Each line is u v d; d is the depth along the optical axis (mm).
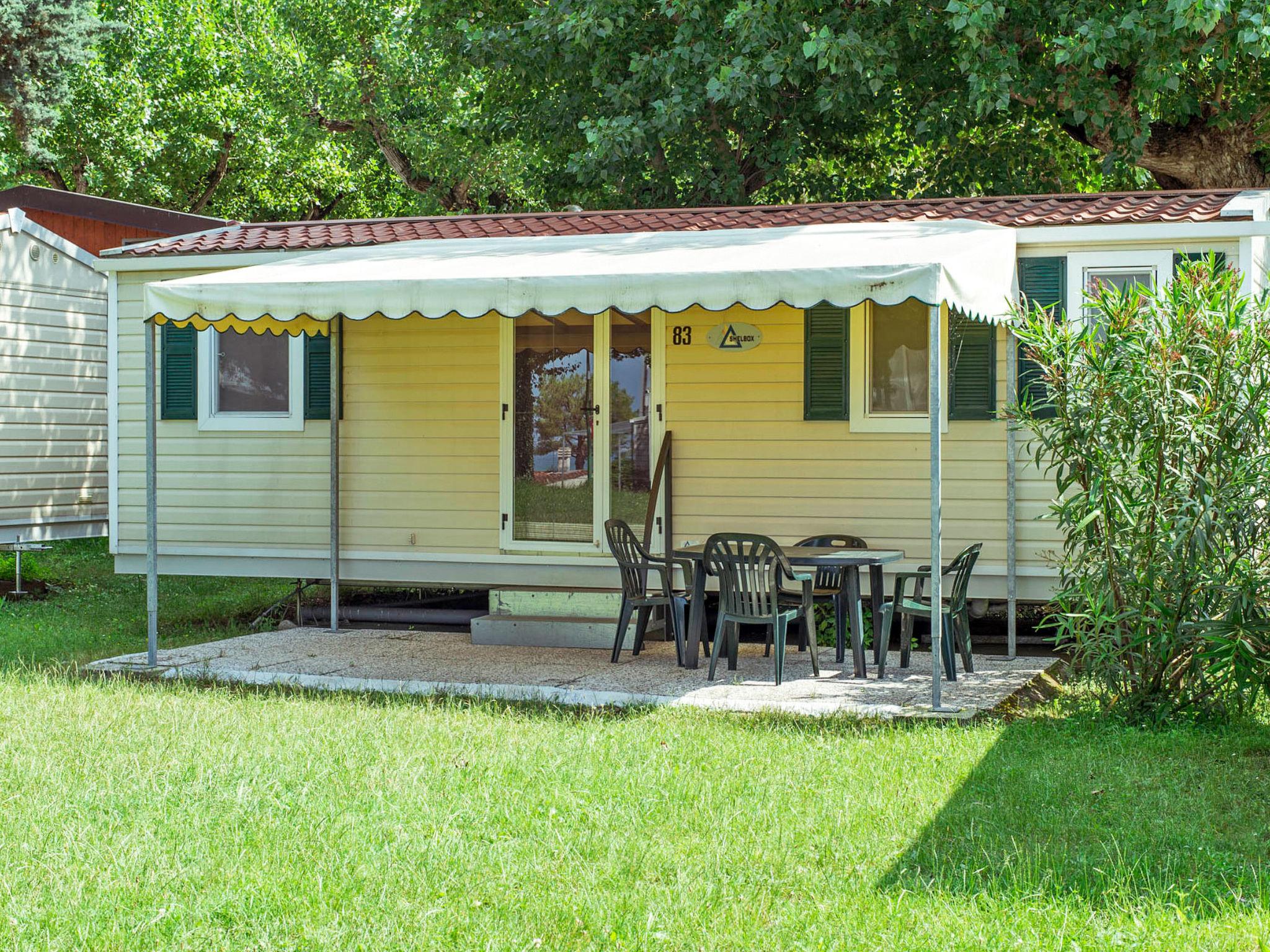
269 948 3881
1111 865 4547
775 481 10156
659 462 10148
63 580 14641
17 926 4012
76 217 18109
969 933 3918
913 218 10211
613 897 4289
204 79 31484
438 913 4164
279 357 11344
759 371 10195
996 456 9672
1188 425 6520
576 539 10680
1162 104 16266
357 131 28641
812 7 15984
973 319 8312
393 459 11094
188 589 14070
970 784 5664
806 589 8531
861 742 6484
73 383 17734
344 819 5129
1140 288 6996
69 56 23453
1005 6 14992
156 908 4176
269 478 11336
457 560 10961
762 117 18094
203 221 17766
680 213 11211
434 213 27484
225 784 5648
